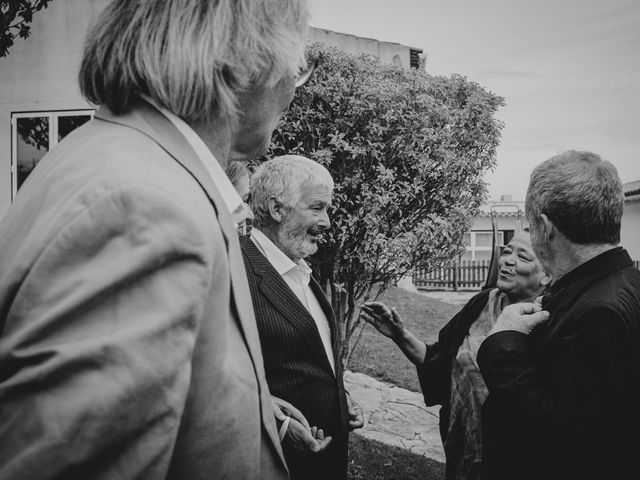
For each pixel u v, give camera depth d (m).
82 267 0.55
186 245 0.59
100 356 0.52
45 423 0.51
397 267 4.07
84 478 0.52
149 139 0.70
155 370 0.54
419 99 3.96
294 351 1.78
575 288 1.42
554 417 1.28
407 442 4.58
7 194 5.67
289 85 0.90
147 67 0.72
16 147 5.66
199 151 0.77
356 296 4.29
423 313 10.01
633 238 18.53
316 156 3.73
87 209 0.57
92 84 0.76
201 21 0.73
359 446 4.35
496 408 1.50
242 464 0.68
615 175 1.45
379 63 4.22
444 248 4.38
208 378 0.64
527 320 1.55
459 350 2.37
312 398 1.81
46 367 0.51
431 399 2.61
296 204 2.10
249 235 1.97
